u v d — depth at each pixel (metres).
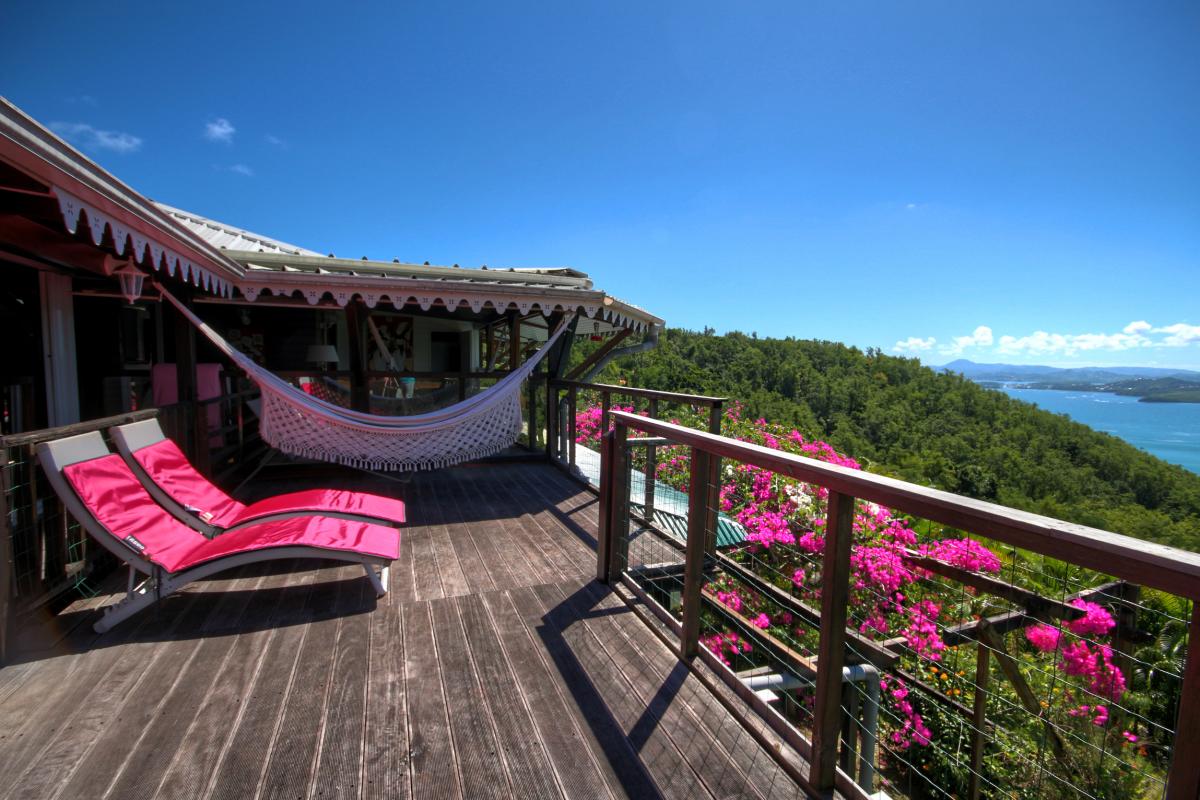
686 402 3.79
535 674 2.14
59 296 4.14
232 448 5.88
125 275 3.42
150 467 2.93
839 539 1.46
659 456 5.97
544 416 7.77
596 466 6.41
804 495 4.78
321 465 5.79
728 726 1.86
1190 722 0.84
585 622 2.57
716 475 3.46
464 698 1.98
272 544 2.57
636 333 7.44
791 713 2.93
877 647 2.98
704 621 3.29
